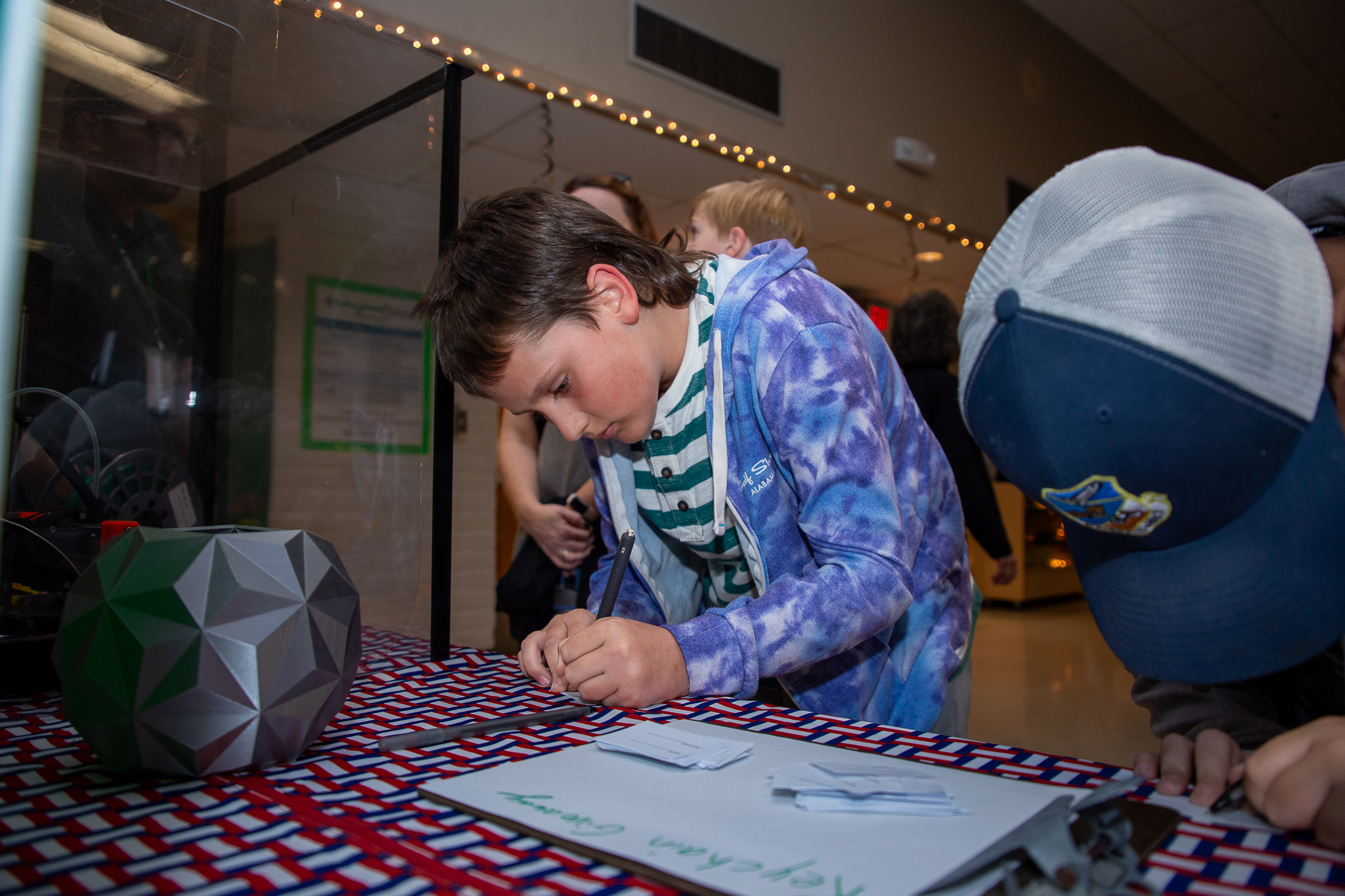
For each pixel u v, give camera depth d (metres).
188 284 1.10
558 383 0.68
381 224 0.98
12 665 0.71
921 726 0.80
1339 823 0.36
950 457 2.22
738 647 0.64
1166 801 0.43
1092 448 0.45
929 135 4.36
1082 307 0.44
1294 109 5.84
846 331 0.71
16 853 0.37
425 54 0.90
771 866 0.34
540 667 0.74
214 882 0.34
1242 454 0.42
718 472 0.75
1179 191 0.45
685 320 0.77
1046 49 5.07
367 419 0.98
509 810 0.41
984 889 0.33
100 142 0.96
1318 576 0.42
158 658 0.46
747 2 3.55
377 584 0.96
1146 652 0.47
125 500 0.94
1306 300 0.42
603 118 3.04
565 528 1.28
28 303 0.93
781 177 3.65
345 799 0.44
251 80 0.93
